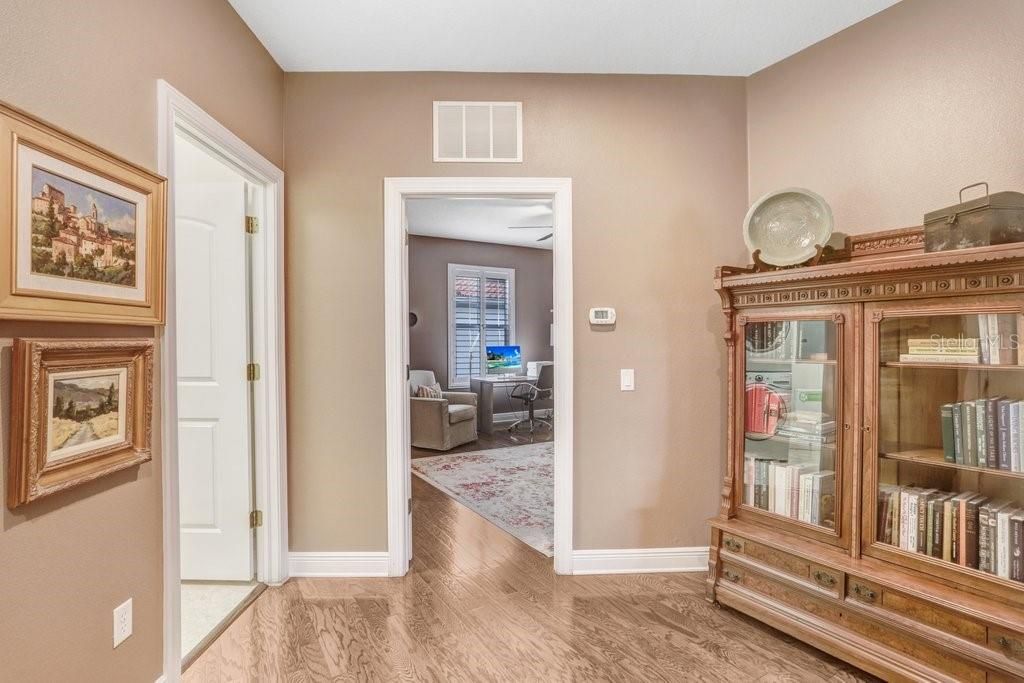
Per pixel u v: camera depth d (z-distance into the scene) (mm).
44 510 1263
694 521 2742
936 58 2074
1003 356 1648
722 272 2322
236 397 2498
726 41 2441
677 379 2729
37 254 1210
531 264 8172
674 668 1914
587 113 2697
